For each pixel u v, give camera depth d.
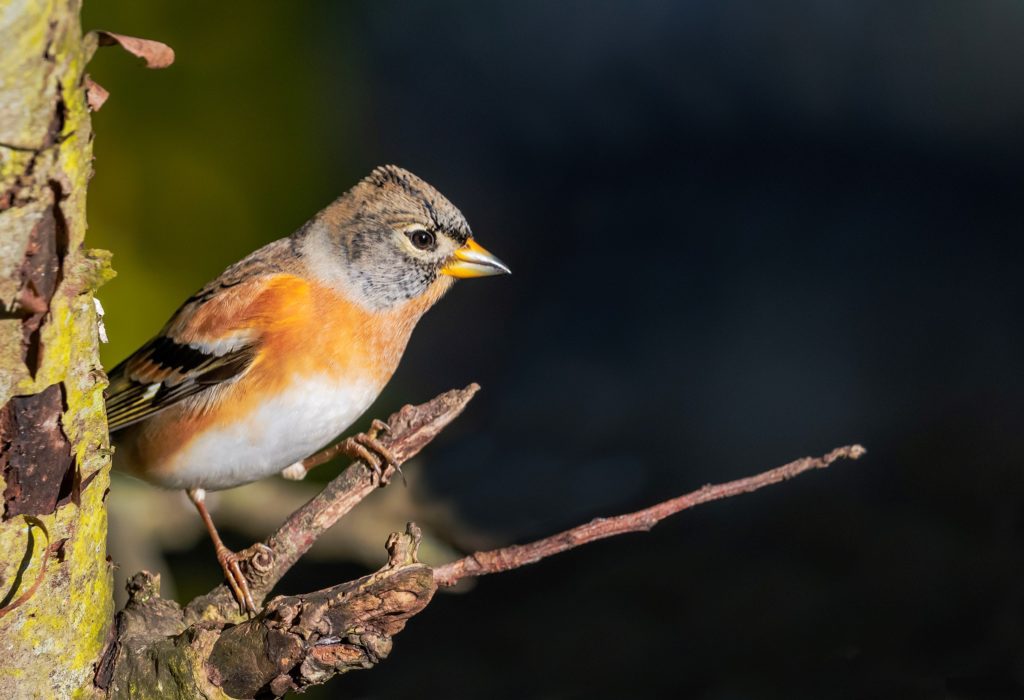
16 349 4.27
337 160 11.12
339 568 9.41
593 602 8.53
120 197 10.26
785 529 8.83
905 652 7.84
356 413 7.83
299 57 11.03
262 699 5.24
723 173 11.60
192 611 6.40
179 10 10.56
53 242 4.16
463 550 8.91
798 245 11.02
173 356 7.48
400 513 9.20
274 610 5.05
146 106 10.39
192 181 10.45
